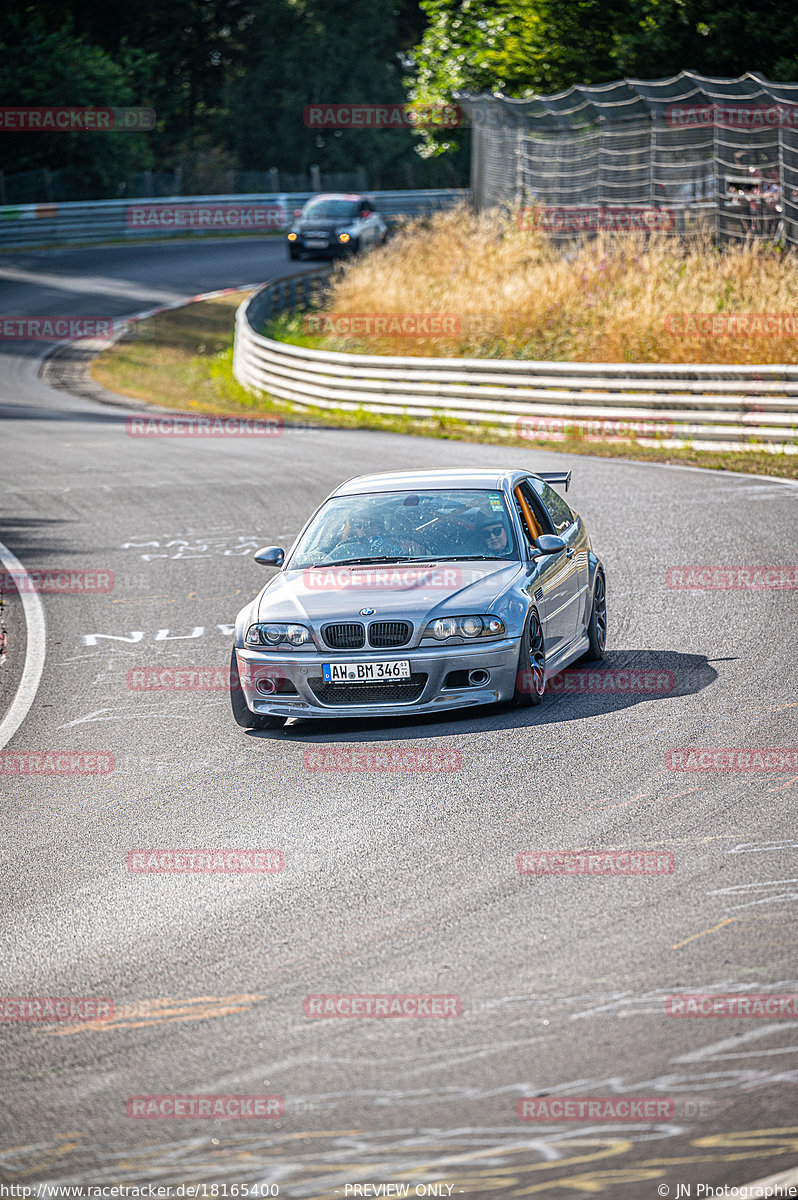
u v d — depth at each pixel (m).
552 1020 11.48
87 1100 10.71
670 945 12.83
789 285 65.88
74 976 13.16
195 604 33.19
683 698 22.09
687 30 81.00
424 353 81.19
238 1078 10.91
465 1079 10.62
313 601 22.67
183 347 99.75
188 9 174.50
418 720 22.55
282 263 130.12
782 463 49.88
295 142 176.88
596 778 18.30
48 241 136.50
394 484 25.98
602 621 26.66
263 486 50.16
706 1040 10.96
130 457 60.03
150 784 19.91
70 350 97.19
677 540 36.50
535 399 62.19
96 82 147.50
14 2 146.75
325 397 75.12
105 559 39.62
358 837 16.70
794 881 14.17
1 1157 9.95
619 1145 9.55
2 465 58.69
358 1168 9.52
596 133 82.31
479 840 16.22
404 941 13.40
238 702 23.06
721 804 16.84
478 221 95.81
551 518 25.95
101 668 27.78
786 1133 9.56
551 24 94.19
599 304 74.75
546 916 13.74
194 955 13.45
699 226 76.56
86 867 16.39
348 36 178.25
